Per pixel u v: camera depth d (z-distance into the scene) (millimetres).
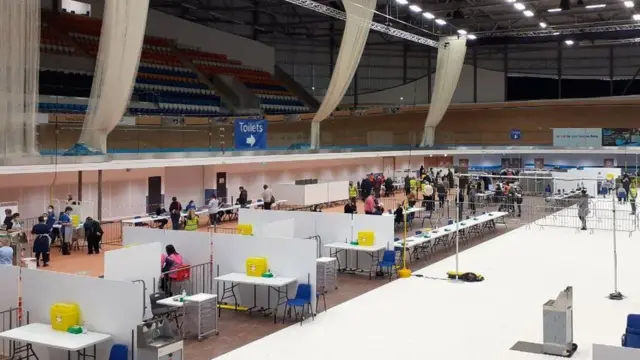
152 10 38094
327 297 14492
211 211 23766
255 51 46156
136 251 11805
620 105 44594
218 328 11969
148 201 26547
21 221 20641
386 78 49062
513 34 40031
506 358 10266
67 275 9820
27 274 10211
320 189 30719
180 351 9109
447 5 35375
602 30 38031
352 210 21938
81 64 33688
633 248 21203
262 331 11797
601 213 30562
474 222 22719
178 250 14070
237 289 13508
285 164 33688
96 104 19891
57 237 20359
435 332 11688
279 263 12977
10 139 17250
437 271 17422
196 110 36938
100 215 22297
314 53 48219
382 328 11953
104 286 9492
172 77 37781
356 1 26641
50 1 34688
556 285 15570
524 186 37125
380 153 36312
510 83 48469
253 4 41094
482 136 42219
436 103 38156
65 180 23266
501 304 13750
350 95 48688
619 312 13008
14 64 17203
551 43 47000
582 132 41219
